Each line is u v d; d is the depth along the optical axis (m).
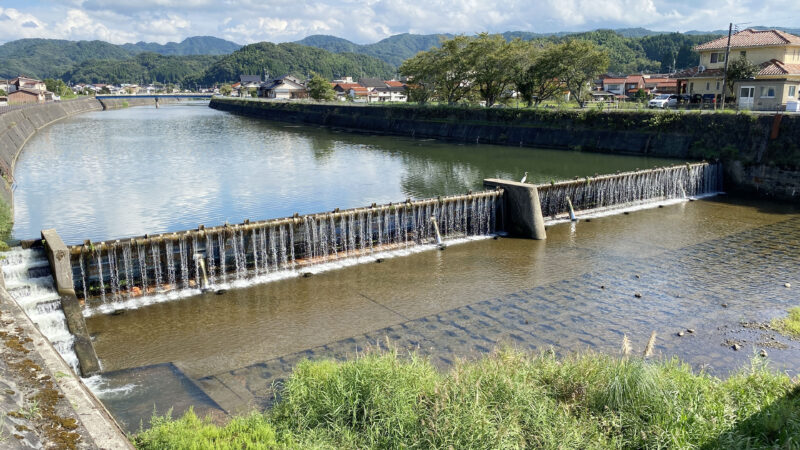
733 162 51.28
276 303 25.28
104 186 48.56
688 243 34.91
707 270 29.89
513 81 89.81
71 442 9.62
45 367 12.09
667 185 47.66
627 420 13.64
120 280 25.28
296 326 22.94
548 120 76.94
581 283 28.06
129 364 19.70
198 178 52.81
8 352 12.42
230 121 129.25
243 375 19.05
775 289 27.08
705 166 50.25
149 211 40.12
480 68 91.56
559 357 20.47
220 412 16.72
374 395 14.20
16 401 10.34
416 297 26.14
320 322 23.36
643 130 65.12
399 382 14.78
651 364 15.38
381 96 197.38
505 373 15.15
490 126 84.31
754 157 49.88
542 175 54.28
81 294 24.45
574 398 14.43
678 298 26.08
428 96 104.69
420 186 49.88
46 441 9.48
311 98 167.25
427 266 30.58
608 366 15.66
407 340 21.83
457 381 14.52
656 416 13.59
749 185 50.09
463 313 24.42
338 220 31.08
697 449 12.76
